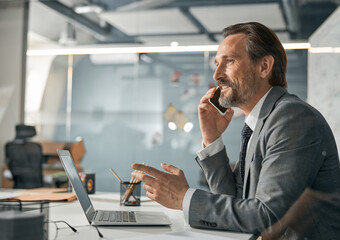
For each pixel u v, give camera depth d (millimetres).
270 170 1017
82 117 5957
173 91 5637
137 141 5723
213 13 5555
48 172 5148
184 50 5648
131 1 5863
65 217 1170
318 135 1062
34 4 6211
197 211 1000
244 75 1246
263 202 971
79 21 6039
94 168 5812
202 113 1398
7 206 763
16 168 4156
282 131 1049
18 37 6215
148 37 5781
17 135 4328
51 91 6090
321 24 5027
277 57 1251
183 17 5672
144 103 5742
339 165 1132
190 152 5508
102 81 5914
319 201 1050
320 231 1036
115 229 984
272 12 5320
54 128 6023
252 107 1273
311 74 4973
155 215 1188
